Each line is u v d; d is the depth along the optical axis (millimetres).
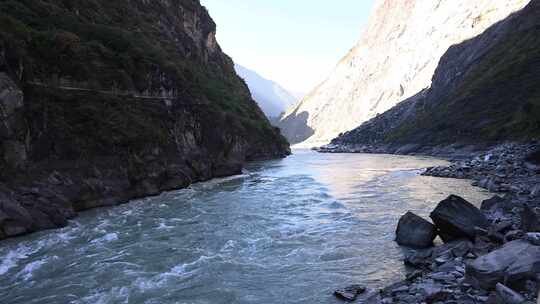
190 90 55906
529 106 70188
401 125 130875
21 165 27250
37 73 32469
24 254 19031
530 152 47625
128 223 25562
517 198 29000
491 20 117188
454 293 12430
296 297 14250
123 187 34281
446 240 19453
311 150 150500
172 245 20656
